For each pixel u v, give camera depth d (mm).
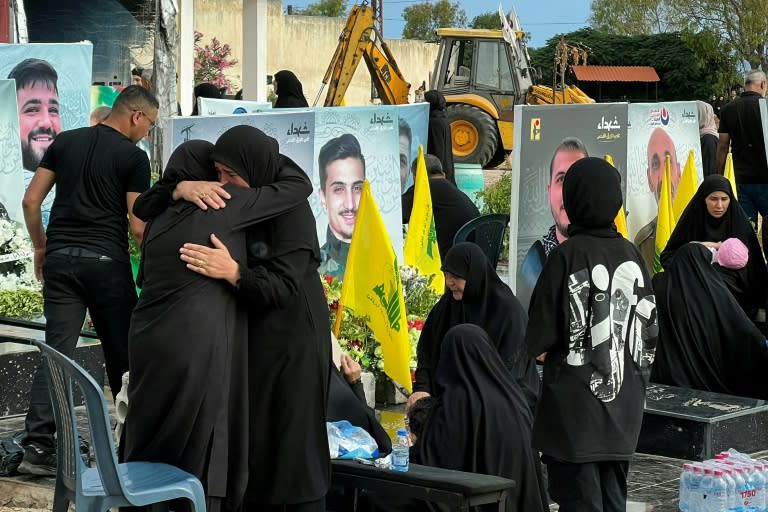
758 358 7859
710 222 8586
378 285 7066
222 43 32875
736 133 11375
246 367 4266
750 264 8516
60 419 4328
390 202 9266
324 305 4453
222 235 4211
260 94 19359
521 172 8227
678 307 7910
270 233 4328
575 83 47344
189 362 4129
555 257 4789
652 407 6996
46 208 8625
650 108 9539
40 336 7418
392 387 7562
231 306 4242
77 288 5840
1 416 7152
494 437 5066
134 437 4227
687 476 5695
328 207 8883
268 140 4367
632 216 9406
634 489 6172
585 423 4723
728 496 5562
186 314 4156
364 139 9039
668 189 9469
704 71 46375
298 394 4301
